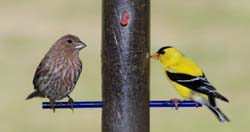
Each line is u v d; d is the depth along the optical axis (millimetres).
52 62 10375
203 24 26391
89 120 18000
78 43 10383
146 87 9766
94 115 18141
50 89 10461
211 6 28094
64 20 26531
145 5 9656
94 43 23859
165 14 27453
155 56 10984
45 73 10406
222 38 24734
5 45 23984
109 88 9711
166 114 18250
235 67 21969
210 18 27016
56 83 10406
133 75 9680
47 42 24422
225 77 21141
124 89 9680
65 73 10375
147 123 9820
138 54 9672
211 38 24797
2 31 25438
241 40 24547
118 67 9664
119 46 9641
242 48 23641
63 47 10359
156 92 19359
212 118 18094
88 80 19922
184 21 26688
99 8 27547
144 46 9695
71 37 10398
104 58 9711
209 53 23219
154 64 20953
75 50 10383
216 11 27547
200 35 25141
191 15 27234
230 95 19938
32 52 23281
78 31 25312
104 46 9695
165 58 10930
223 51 23328
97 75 20375
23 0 28578
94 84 19672
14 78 20875
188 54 23375
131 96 9695
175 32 25453
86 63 21531
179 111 18250
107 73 9711
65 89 10453
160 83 19844
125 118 9703
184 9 27875
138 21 9633
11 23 26281
